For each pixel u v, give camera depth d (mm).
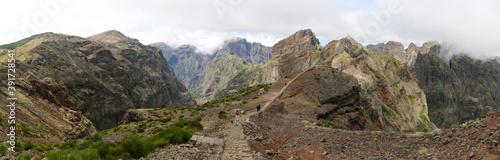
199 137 20766
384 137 20688
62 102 94000
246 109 53562
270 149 20734
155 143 17000
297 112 56844
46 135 54031
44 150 25594
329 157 16500
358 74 187500
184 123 37250
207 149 17922
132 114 69938
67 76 177750
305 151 18719
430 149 14930
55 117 68438
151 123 52094
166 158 13961
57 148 28031
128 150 14586
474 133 14656
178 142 19016
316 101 71375
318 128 28531
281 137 26047
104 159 13336
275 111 53562
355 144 19219
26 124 50938
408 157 14625
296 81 87938
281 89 78125
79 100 181125
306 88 78938
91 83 196125
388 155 15516
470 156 11648
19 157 18062
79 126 74938
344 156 16312
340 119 66250
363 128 78188
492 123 14695
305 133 25875
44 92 81375
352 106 83625
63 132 62656
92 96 194375
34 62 164375
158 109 76062
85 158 12742
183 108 73750
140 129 44562
